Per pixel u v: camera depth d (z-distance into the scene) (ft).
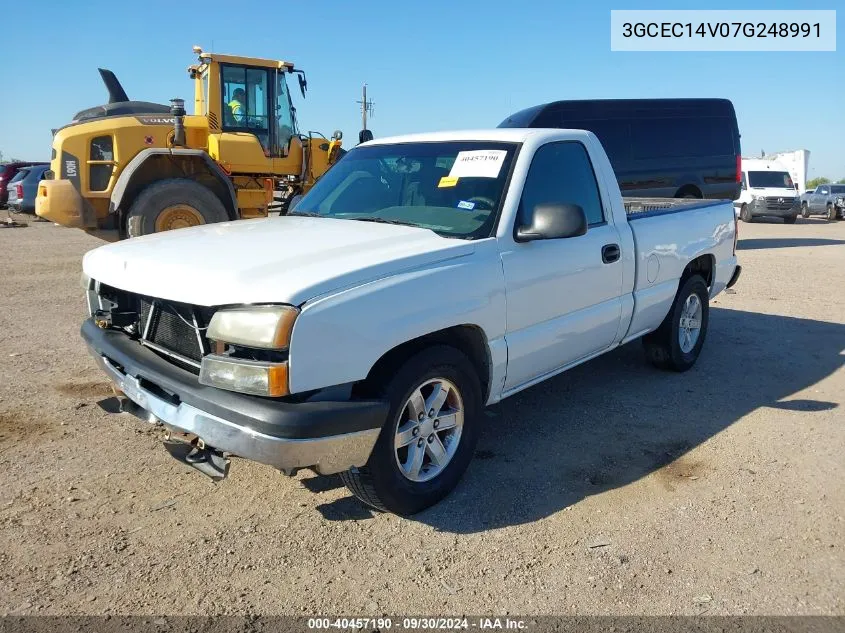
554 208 12.21
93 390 16.98
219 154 36.96
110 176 35.88
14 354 19.95
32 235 56.18
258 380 9.21
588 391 17.75
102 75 39.86
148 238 12.92
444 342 11.85
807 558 10.34
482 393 12.64
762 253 47.85
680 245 17.80
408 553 10.41
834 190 91.09
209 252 11.00
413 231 12.17
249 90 38.40
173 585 9.51
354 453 9.96
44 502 11.56
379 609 9.13
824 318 26.37
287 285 9.43
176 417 10.11
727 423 15.60
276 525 11.10
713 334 23.77
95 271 12.21
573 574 9.93
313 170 40.37
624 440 14.62
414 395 11.04
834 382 18.61
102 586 9.43
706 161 47.83
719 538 10.87
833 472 13.16
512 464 13.43
